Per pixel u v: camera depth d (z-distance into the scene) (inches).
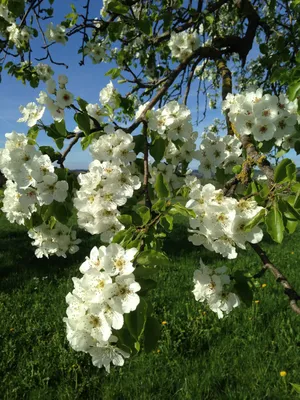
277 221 51.7
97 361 49.3
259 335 150.4
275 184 54.7
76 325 47.9
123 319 46.4
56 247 80.9
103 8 152.2
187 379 126.1
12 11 130.5
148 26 110.3
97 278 47.8
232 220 54.1
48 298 207.0
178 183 80.0
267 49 144.8
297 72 67.9
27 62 161.8
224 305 67.9
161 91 81.4
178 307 181.5
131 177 64.3
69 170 69.5
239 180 65.3
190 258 268.8
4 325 171.9
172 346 148.3
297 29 145.5
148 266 50.2
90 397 124.6
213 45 127.2
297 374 125.9
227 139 82.0
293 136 71.1
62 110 71.7
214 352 144.1
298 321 160.7
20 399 124.9
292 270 229.8
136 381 127.7
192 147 80.8
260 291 193.6
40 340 159.0
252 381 124.6
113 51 168.9
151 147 72.4
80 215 62.9
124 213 65.6
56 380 134.9
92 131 70.3
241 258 264.2
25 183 64.4
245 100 69.3
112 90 90.7
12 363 142.3
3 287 226.7
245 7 138.4
